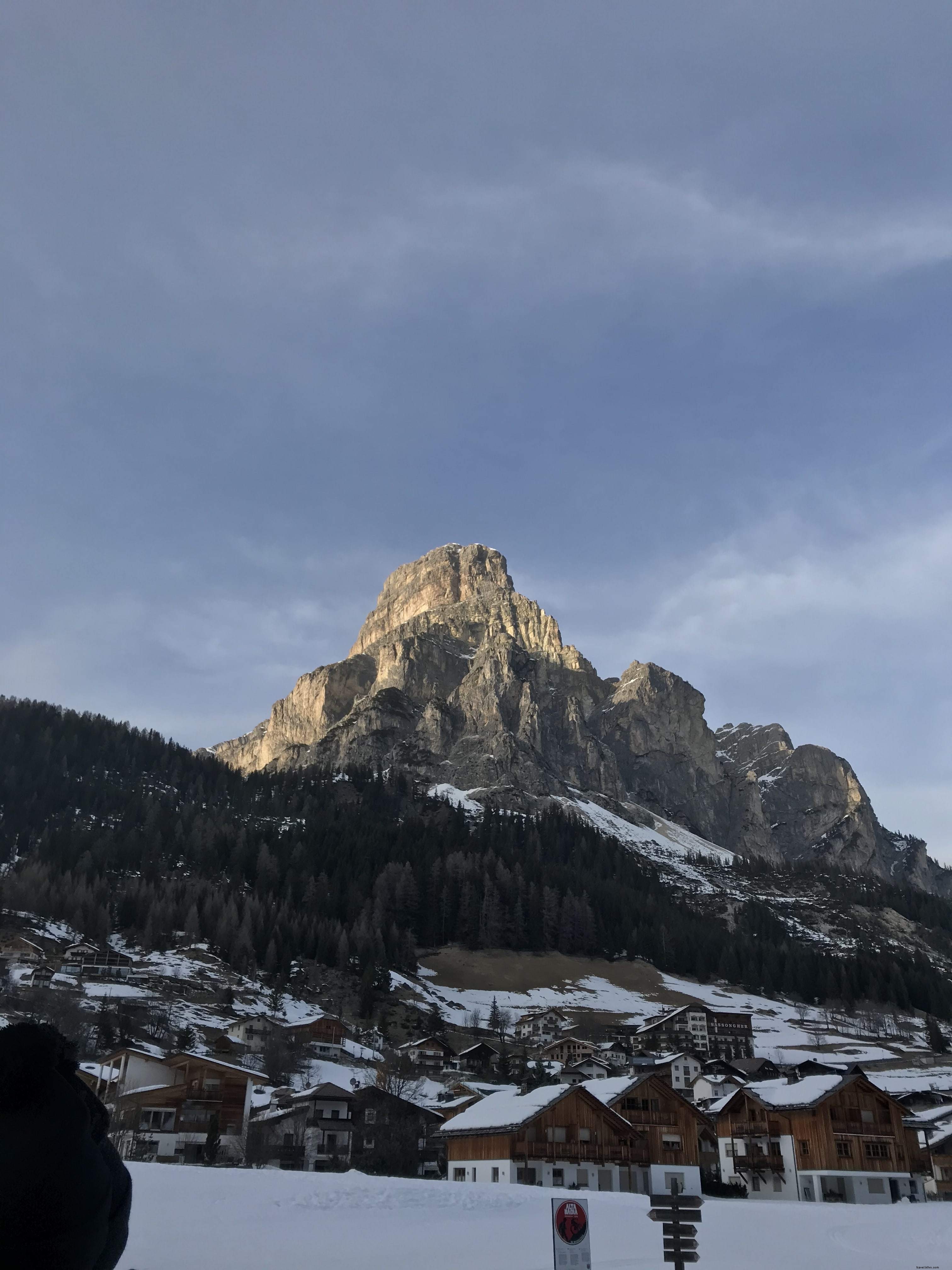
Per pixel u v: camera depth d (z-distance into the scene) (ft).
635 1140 260.62
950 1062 613.11
